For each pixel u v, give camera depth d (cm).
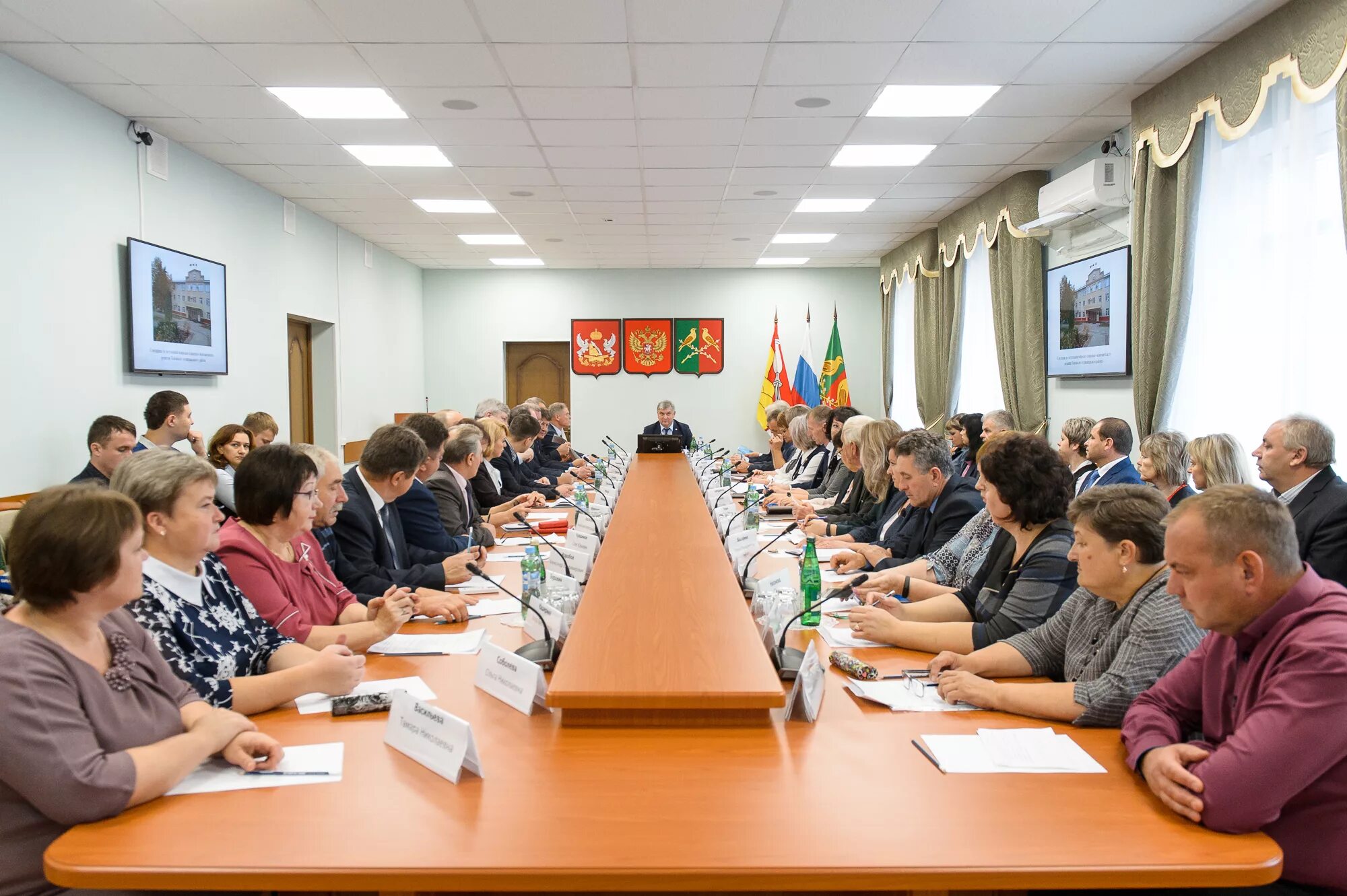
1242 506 133
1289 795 123
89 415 467
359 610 240
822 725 165
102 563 132
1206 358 461
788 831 123
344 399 850
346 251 854
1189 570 136
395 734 155
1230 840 122
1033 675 196
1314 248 385
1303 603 132
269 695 172
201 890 124
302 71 427
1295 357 396
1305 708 123
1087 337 584
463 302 1105
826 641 224
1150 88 462
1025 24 381
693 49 404
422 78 438
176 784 138
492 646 183
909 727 164
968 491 317
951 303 820
